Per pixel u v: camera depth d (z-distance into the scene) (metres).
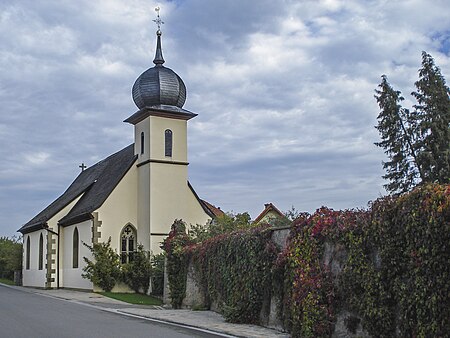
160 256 32.16
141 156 36.25
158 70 36.66
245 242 18.31
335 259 13.83
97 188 39.62
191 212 36.72
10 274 56.53
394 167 41.62
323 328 13.54
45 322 17.50
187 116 36.34
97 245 34.22
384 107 42.09
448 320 10.19
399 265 11.61
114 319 18.78
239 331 15.72
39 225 40.72
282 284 16.09
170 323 17.81
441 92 40.44
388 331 11.83
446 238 10.30
